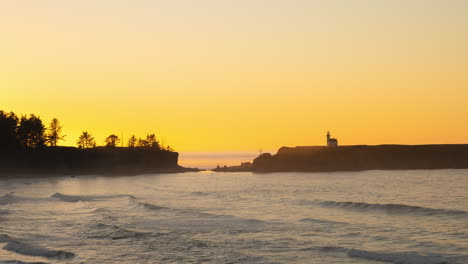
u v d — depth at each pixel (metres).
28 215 41.25
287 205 49.69
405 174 138.75
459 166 184.50
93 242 28.45
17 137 160.12
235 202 54.59
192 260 23.59
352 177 126.56
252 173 179.25
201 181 119.44
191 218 38.72
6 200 55.56
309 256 23.89
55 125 184.00
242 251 25.39
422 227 32.12
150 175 170.62
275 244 27.12
